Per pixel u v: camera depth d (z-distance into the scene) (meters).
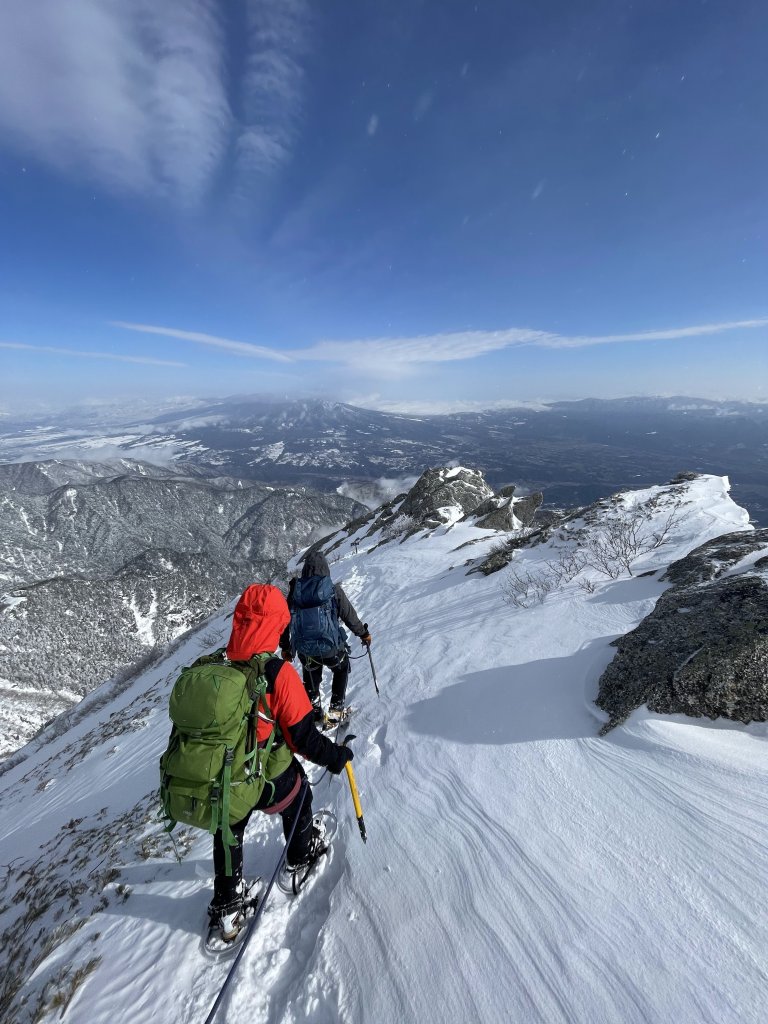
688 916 1.97
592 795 2.86
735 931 1.86
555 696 4.11
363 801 3.42
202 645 19.53
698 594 4.47
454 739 3.93
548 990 1.81
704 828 2.41
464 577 11.02
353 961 2.18
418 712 4.61
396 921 2.31
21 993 2.52
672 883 2.15
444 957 2.06
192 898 2.84
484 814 2.93
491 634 6.18
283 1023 2.00
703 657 3.38
